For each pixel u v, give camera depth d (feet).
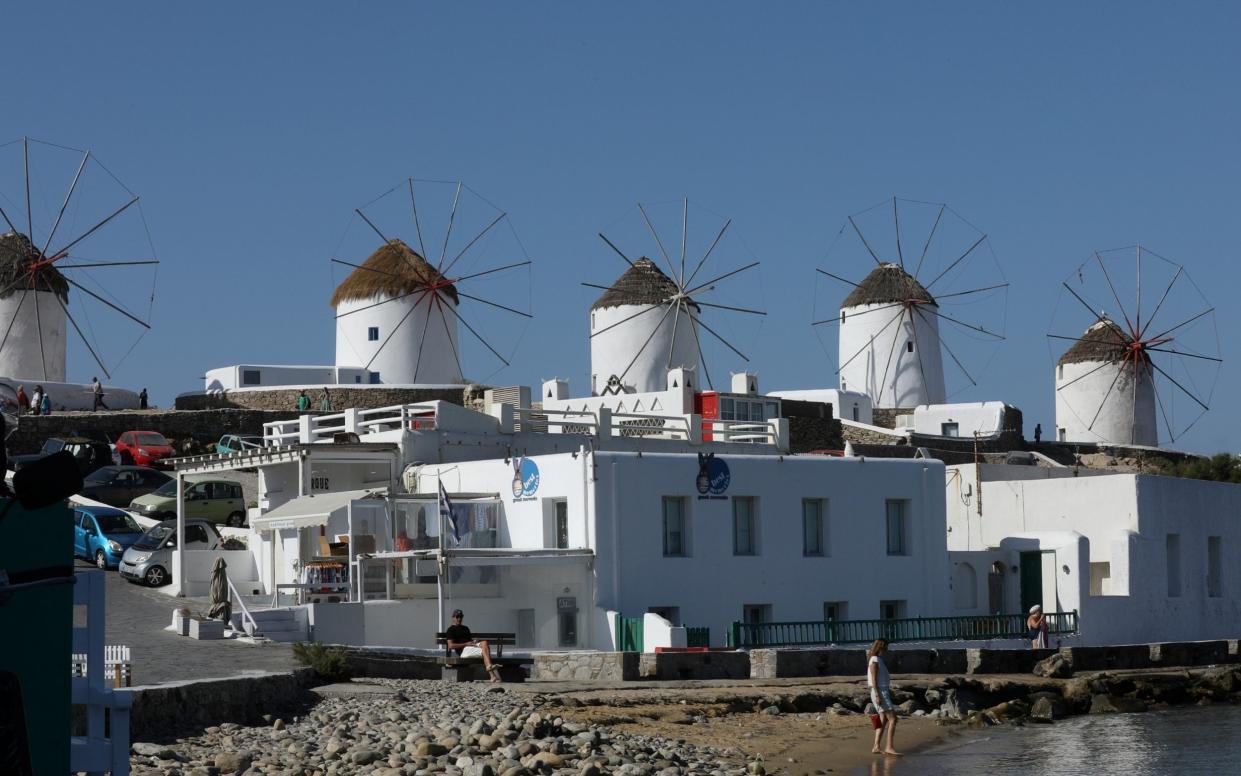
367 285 304.09
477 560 117.91
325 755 63.57
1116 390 346.54
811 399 288.92
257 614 110.93
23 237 280.31
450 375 305.94
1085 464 297.53
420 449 143.84
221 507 165.58
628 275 320.70
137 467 180.75
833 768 76.23
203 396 251.19
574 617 124.26
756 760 74.18
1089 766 79.41
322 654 92.32
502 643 104.17
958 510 172.35
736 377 233.35
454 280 309.42
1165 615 160.86
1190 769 78.59
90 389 249.96
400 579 124.26
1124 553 157.17
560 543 128.98
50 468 25.46
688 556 130.41
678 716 88.74
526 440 153.38
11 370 273.33
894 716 82.02
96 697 35.09
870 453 251.80
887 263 357.20
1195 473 281.13
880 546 143.84
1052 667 121.60
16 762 24.32
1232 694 123.13
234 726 71.92
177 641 102.73
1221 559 173.06
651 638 118.11
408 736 68.03
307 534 130.52
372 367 301.22
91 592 35.27
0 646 26.16
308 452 135.64
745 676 108.99
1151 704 117.08
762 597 134.72
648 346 313.12
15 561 26.48
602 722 83.61
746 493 134.72
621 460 126.62
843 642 133.08
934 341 350.64
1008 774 76.18
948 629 141.28
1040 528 165.48
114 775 35.09
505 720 74.23
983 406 292.61
